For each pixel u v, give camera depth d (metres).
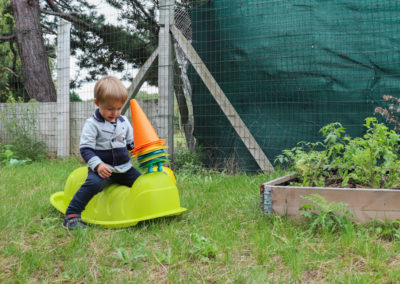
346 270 1.71
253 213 2.59
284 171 4.30
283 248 1.93
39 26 8.62
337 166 3.10
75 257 1.91
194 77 5.06
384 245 1.99
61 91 6.21
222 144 4.95
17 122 6.55
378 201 2.27
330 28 4.34
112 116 2.54
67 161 5.65
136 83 5.28
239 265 1.79
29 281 1.65
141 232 2.29
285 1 4.50
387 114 3.23
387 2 4.13
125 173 2.73
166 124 4.87
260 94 4.68
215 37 4.88
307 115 4.48
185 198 3.12
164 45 4.93
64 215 2.69
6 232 2.27
